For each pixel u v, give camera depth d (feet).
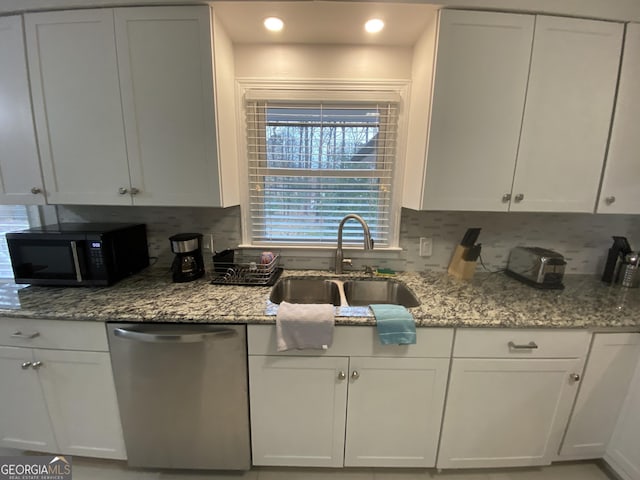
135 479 4.54
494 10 3.94
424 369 4.02
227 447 4.33
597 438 4.40
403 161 5.38
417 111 4.74
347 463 4.41
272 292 4.77
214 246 5.85
